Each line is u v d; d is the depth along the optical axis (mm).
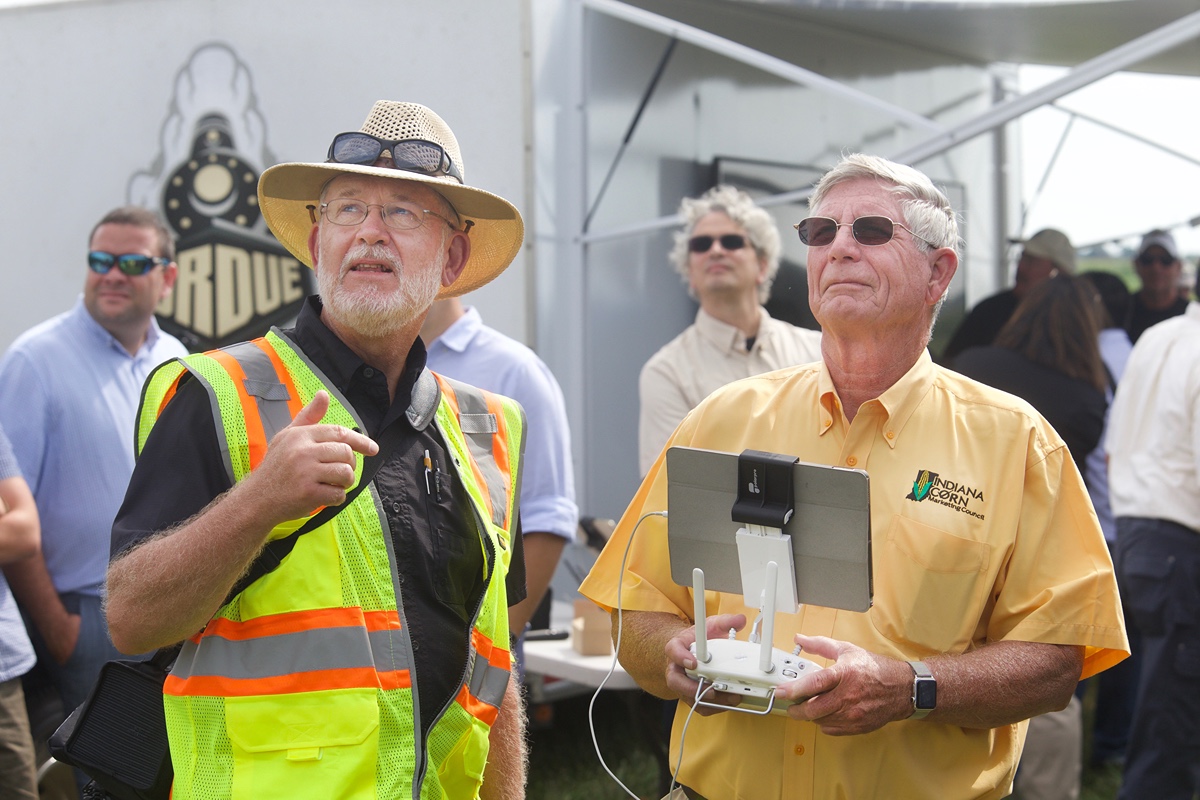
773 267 3992
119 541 1684
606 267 4836
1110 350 5113
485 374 3166
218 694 1671
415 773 1736
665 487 2227
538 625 3906
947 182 6309
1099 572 1987
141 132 4992
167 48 4953
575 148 4688
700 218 3895
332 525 1738
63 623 3441
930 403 2094
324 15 4719
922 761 1983
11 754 3041
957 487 2016
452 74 4527
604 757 4824
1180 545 3781
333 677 1680
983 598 2000
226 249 4852
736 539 1856
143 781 1730
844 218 2061
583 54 4727
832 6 5309
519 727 2141
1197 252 6336
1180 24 3301
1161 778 3740
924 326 2121
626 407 4910
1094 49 5852
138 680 1782
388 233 1883
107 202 5043
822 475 1779
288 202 2131
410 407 1908
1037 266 5406
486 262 2271
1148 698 3795
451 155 2029
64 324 3689
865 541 1771
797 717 1829
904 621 1984
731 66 5324
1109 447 4121
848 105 5832
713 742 2088
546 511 3107
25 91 5176
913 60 6133
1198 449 3732
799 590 1852
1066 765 3594
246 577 1705
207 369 1770
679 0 5098
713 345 3875
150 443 1741
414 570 1824
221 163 4863
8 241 5180
